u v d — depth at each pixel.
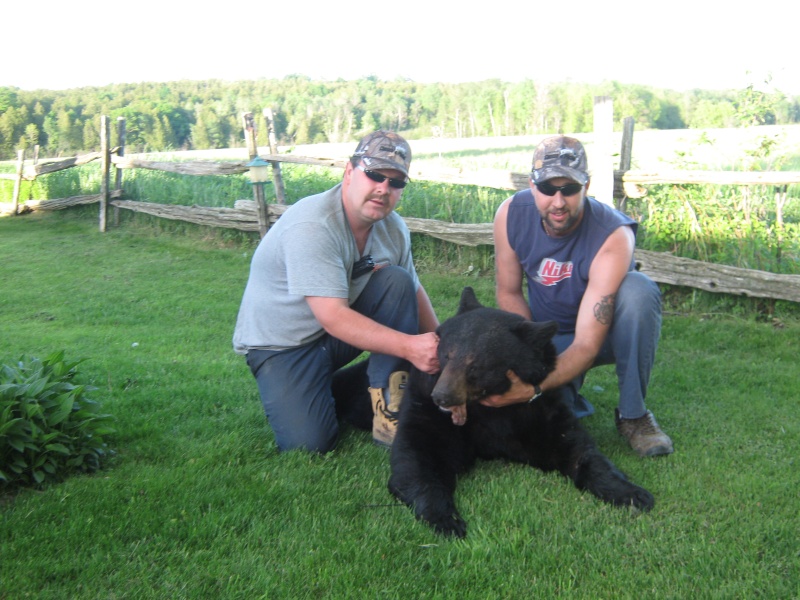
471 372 3.50
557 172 3.79
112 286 9.88
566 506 3.35
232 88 68.69
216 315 8.14
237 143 51.72
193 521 3.12
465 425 3.86
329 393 4.21
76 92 67.00
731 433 4.33
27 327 7.71
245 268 10.84
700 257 7.91
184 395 5.11
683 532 3.06
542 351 3.69
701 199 8.06
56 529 3.04
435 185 10.84
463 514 3.32
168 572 2.76
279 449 4.12
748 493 3.43
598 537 3.04
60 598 2.59
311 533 3.05
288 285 3.95
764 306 7.28
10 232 14.91
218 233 12.93
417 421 3.71
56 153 52.16
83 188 17.84
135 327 7.70
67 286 9.91
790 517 3.21
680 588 2.67
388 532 3.08
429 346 3.73
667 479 3.61
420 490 3.33
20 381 3.71
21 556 2.84
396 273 4.28
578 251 4.14
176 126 53.38
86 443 3.75
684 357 6.19
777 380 5.48
